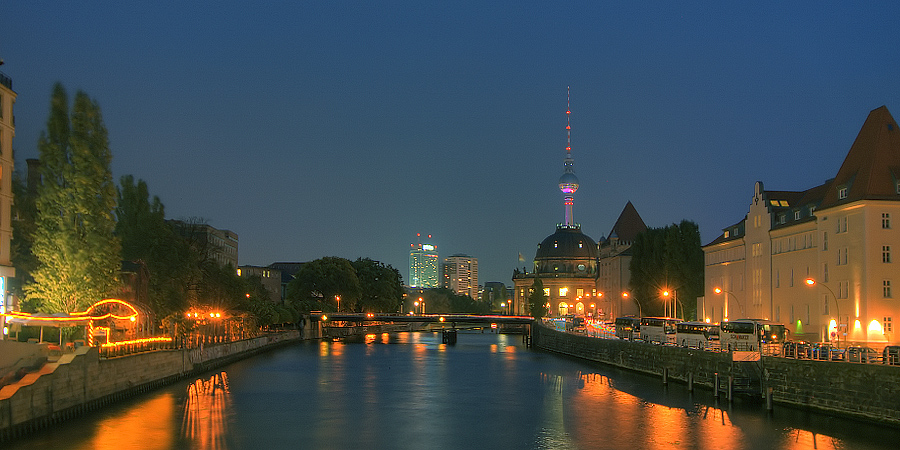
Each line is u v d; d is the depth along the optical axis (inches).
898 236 3425.2
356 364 4931.1
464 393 3538.4
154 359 3415.4
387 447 2413.9
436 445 2442.2
